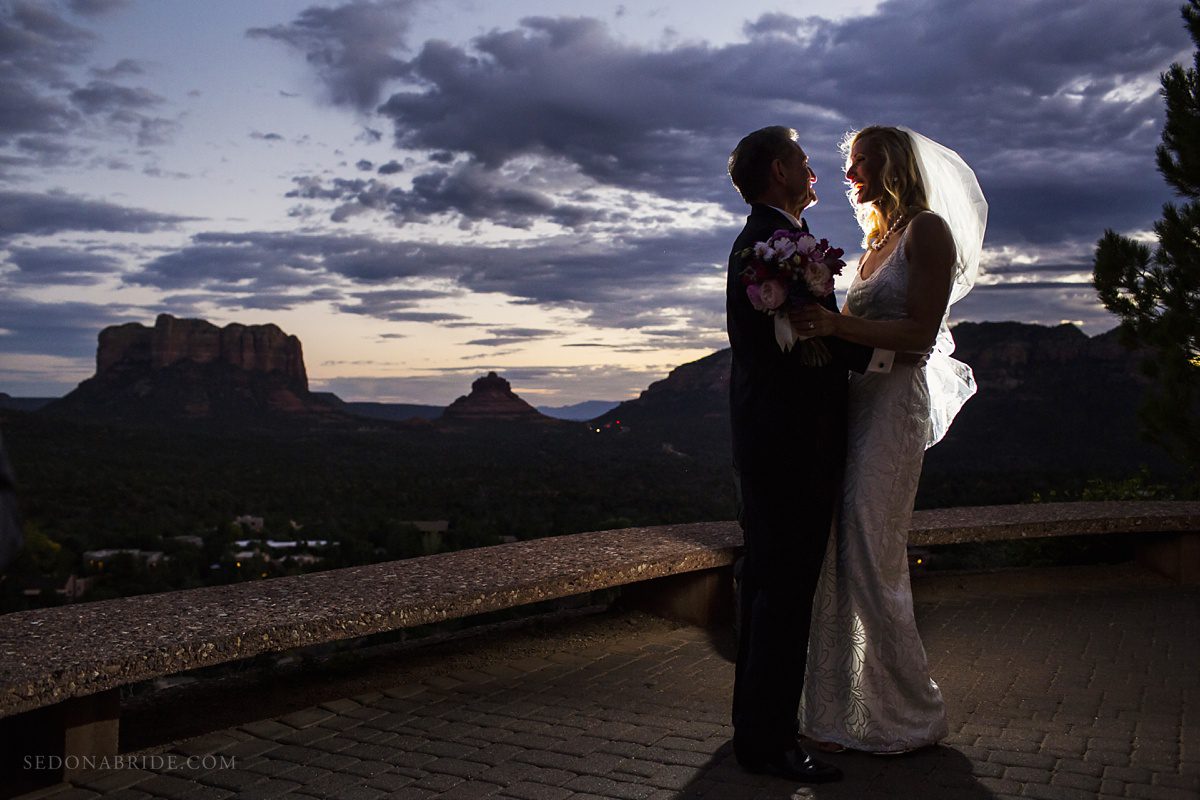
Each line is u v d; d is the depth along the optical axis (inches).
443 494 2790.4
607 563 174.2
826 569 118.7
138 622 129.7
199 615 133.7
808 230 114.6
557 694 145.9
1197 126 307.3
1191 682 153.5
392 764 115.6
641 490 2667.3
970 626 195.5
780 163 114.0
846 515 117.3
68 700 112.3
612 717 133.7
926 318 113.0
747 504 113.8
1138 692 147.8
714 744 121.8
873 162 123.0
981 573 250.8
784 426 110.0
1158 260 316.8
